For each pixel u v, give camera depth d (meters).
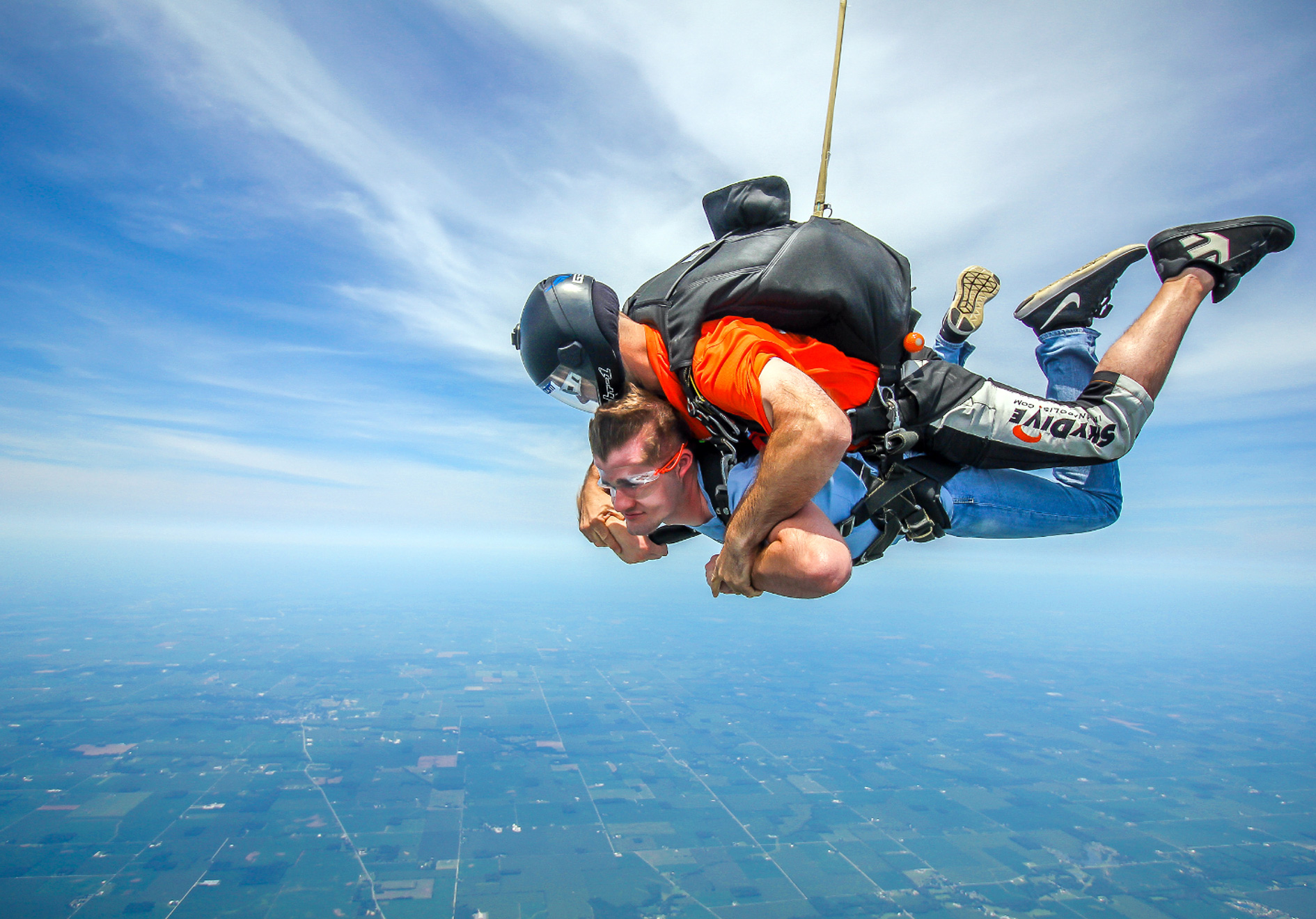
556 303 1.99
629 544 2.56
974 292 2.69
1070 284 2.59
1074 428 2.06
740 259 1.97
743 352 1.76
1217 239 2.12
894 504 2.06
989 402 2.03
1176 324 2.13
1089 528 2.44
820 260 1.86
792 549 1.67
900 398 2.04
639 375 2.12
